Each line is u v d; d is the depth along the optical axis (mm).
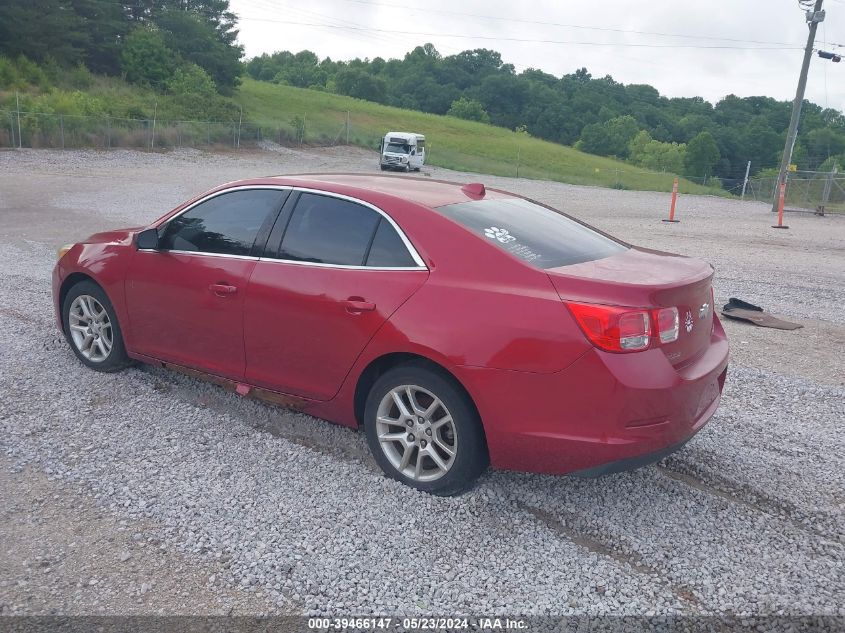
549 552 3451
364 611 3004
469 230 3922
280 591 3119
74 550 3367
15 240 12141
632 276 3674
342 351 4094
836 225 23984
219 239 4727
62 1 59938
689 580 3283
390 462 4070
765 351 7102
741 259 13438
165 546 3410
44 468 4105
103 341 5562
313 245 4320
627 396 3398
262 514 3693
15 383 5316
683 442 3691
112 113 43406
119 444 4426
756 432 4984
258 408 5055
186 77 58188
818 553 3527
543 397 3514
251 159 42781
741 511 3896
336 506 3793
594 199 33719
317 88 137500
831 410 5473
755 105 131250
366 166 45688
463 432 3766
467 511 3781
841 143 104062
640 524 3740
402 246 4020
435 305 3775
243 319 4504
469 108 128250
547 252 3969
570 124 133000
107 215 15992
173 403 5070
